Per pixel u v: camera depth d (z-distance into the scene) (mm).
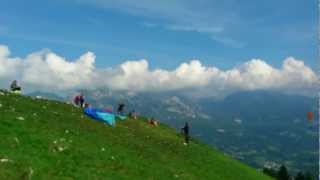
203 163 77250
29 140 52531
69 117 72812
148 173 56875
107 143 63500
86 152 55500
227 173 77562
